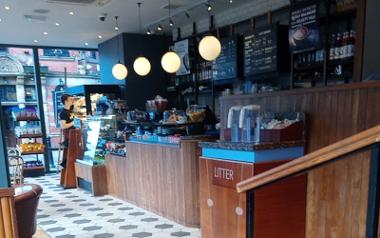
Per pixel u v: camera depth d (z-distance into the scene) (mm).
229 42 6512
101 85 8102
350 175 2584
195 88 7762
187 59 7684
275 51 5605
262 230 2811
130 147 5387
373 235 996
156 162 4762
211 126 5312
